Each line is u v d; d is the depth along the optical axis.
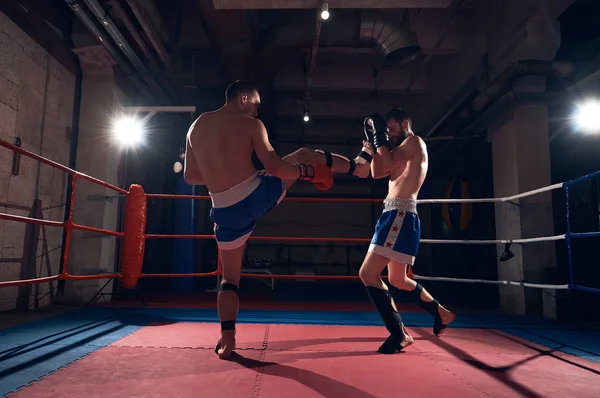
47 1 4.46
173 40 5.88
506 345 2.40
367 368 1.71
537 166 4.73
